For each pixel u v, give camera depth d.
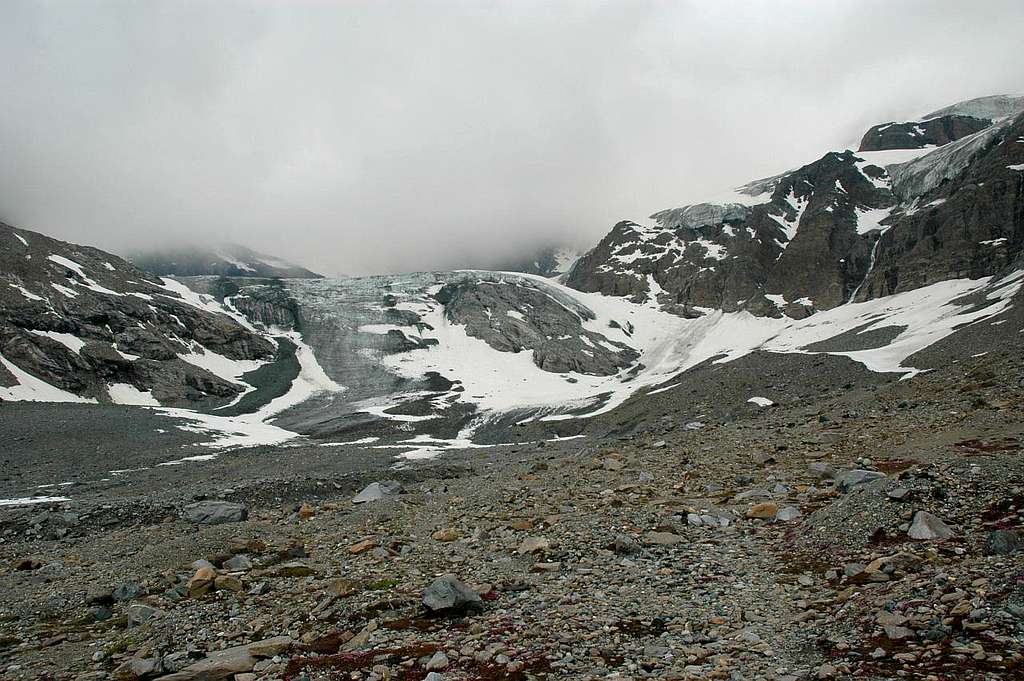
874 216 191.25
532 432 94.88
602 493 28.94
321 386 154.62
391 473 51.75
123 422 92.69
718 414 76.06
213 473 65.50
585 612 15.08
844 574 15.62
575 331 186.50
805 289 170.38
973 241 133.75
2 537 32.56
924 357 73.88
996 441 26.52
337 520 29.31
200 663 13.31
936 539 15.99
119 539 29.08
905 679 9.86
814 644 12.15
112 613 18.41
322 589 18.80
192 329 159.75
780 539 20.02
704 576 17.20
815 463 29.17
